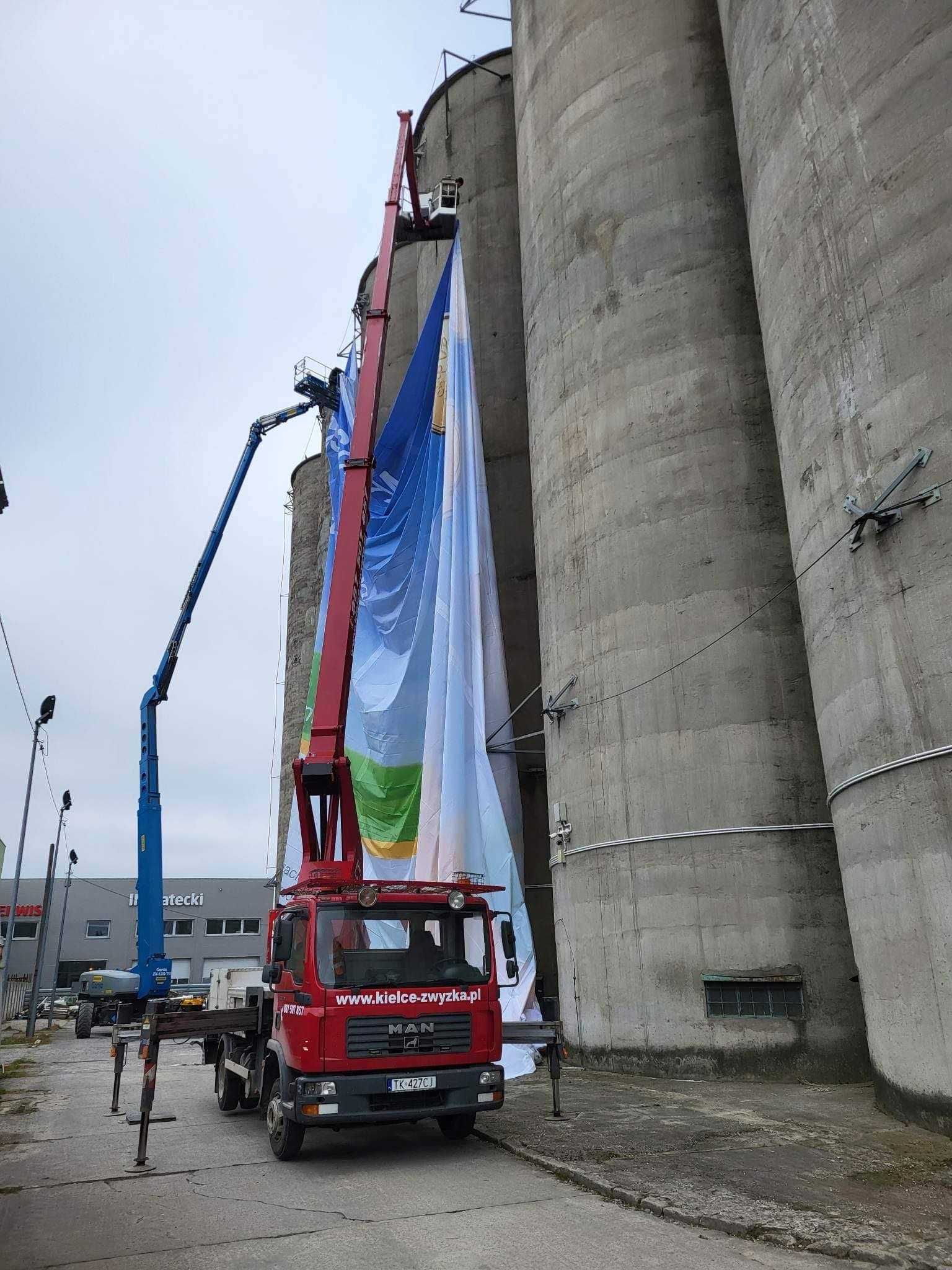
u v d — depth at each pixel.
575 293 19.17
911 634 10.29
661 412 17.12
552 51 21.19
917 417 10.48
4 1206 7.84
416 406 27.16
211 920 68.38
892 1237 6.25
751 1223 6.59
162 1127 11.93
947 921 9.52
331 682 13.41
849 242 11.80
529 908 22.38
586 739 17.20
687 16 19.06
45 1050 26.92
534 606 25.17
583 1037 16.25
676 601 16.23
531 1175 8.60
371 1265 6.04
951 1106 9.38
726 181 17.80
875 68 11.69
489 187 29.52
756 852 14.70
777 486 16.08
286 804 41.19
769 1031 14.05
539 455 20.05
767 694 15.27
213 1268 6.07
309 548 46.06
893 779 10.39
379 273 19.58
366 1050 9.28
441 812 19.72
